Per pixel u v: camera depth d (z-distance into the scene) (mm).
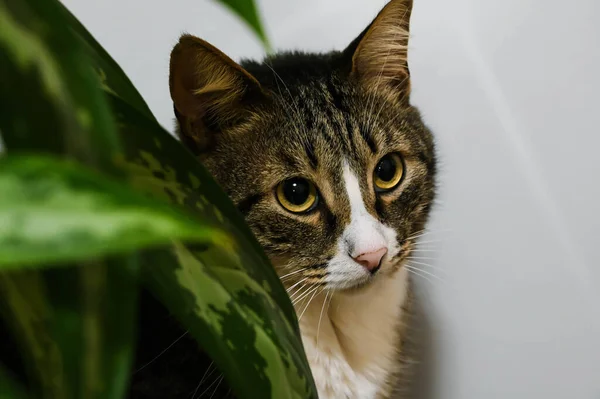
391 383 1126
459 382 1213
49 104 280
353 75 969
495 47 1139
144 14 1100
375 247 885
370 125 942
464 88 1156
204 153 935
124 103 383
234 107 920
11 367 510
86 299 282
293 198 911
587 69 1127
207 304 371
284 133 908
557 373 1195
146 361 796
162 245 353
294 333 422
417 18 1138
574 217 1165
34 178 220
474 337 1208
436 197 1108
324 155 901
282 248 921
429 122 1170
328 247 906
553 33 1124
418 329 1215
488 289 1198
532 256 1182
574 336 1187
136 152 376
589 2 1108
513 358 1203
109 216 218
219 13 1120
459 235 1190
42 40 284
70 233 216
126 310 284
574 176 1156
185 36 821
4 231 214
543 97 1144
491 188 1177
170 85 874
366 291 953
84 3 1080
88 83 287
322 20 1158
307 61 1021
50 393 286
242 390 372
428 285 1200
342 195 903
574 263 1173
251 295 391
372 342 1061
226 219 398
